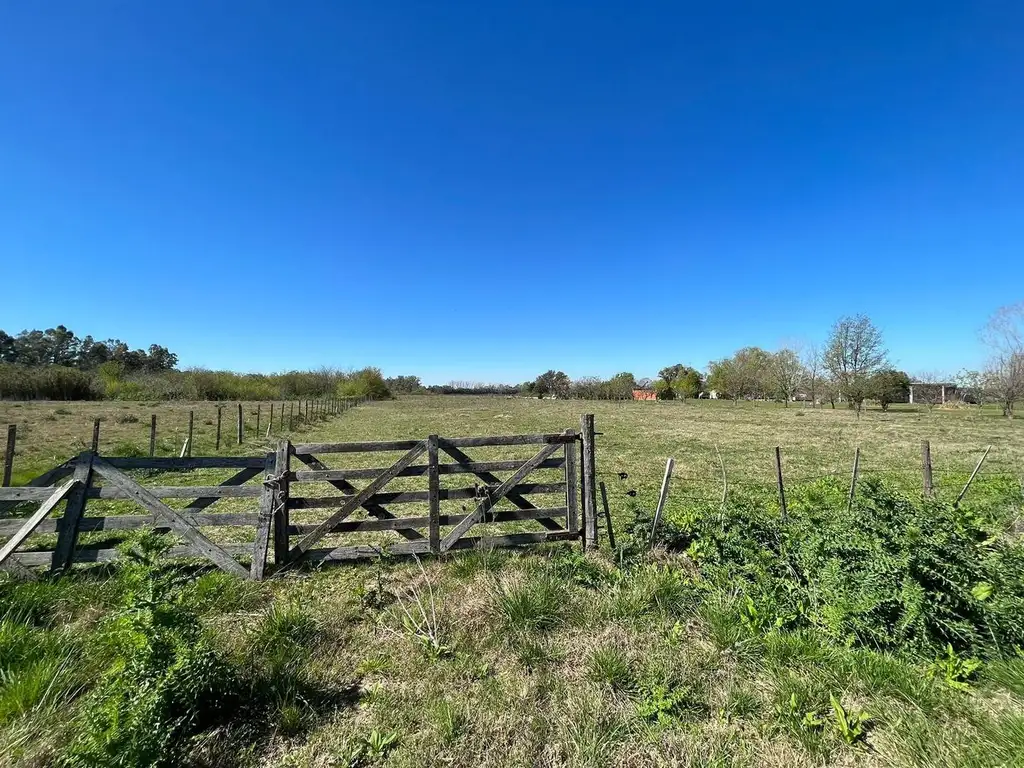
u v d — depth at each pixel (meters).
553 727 3.27
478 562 5.97
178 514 5.75
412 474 6.35
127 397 47.53
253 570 5.69
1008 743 2.92
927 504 6.29
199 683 3.13
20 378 45.53
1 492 5.57
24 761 2.88
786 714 3.29
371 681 3.81
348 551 6.16
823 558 4.83
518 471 6.62
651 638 4.30
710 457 16.83
